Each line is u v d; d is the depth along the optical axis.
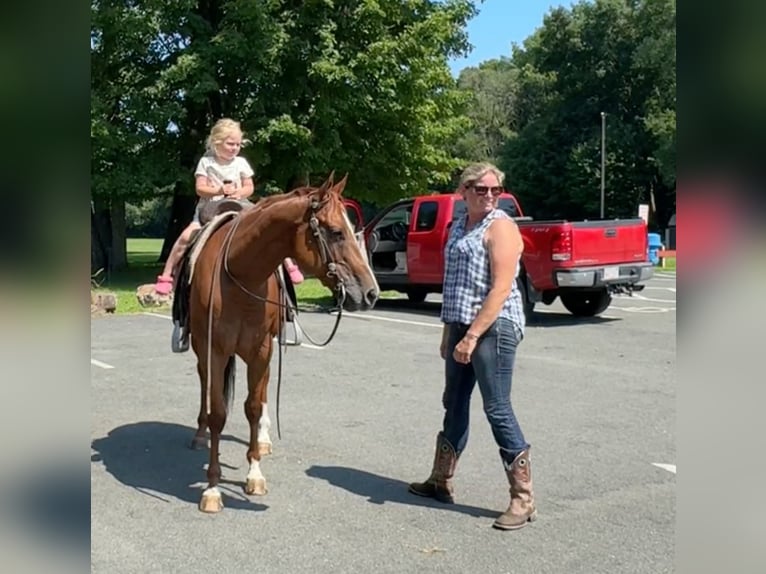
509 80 64.31
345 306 4.33
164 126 19.27
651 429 6.59
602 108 53.88
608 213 51.47
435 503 4.95
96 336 11.67
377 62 19.50
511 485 4.56
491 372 4.51
